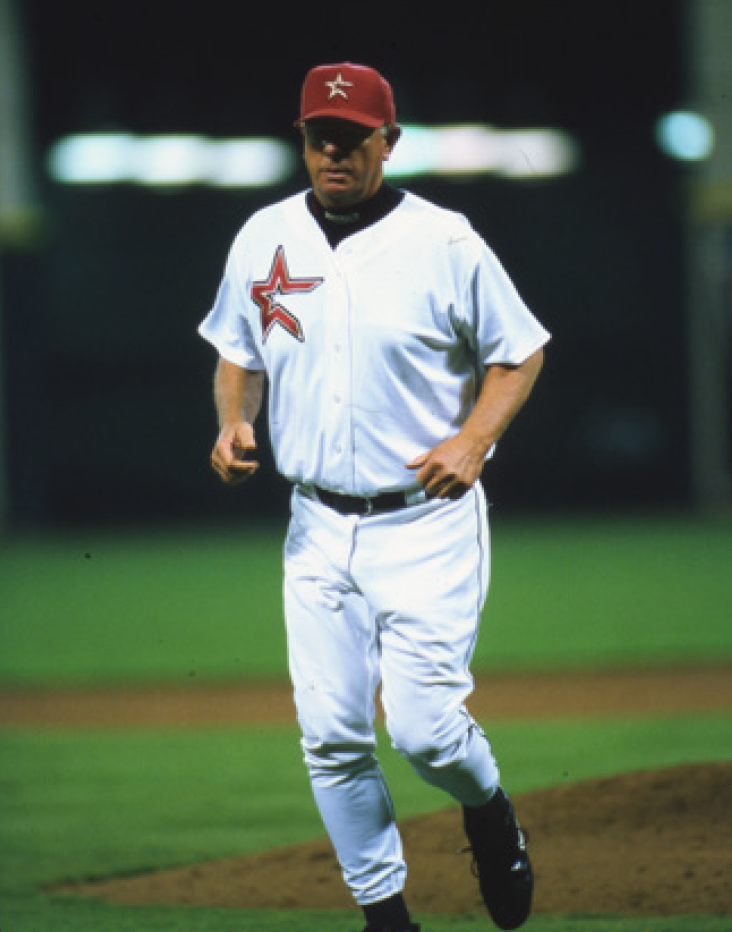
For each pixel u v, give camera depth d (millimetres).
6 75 107875
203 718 37844
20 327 109188
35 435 109875
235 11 108625
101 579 77562
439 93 107938
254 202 110500
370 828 14898
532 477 112875
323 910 18000
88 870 21578
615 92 108625
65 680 45125
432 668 14188
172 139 109625
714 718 35656
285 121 109438
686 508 112125
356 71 13891
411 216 14117
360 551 14328
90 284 110625
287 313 14305
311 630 14594
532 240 109750
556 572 75062
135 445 111938
